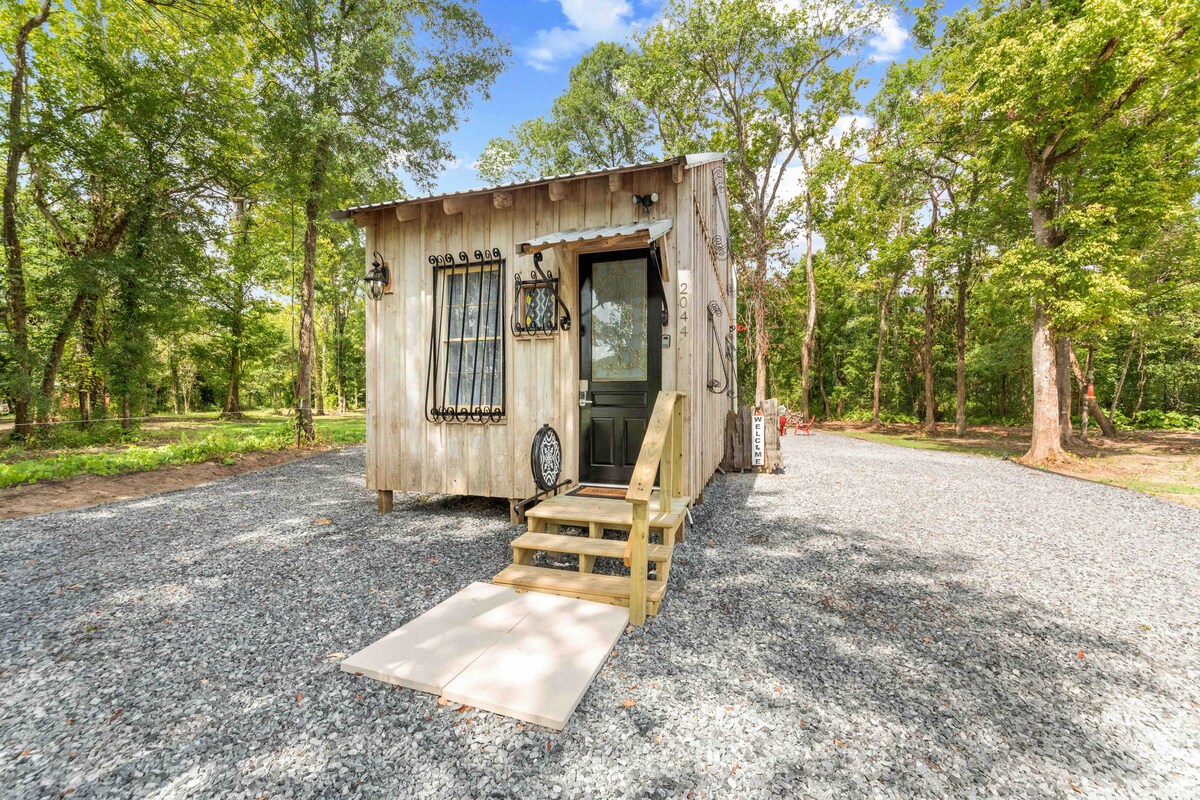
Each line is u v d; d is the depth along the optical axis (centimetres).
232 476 771
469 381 488
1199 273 1091
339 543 426
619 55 2061
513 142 2225
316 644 255
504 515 526
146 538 438
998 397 2347
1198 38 766
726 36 1641
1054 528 499
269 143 966
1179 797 160
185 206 1114
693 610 301
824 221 2086
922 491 689
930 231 1653
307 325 1077
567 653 240
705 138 1961
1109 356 1537
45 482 620
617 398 449
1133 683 230
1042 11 928
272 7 926
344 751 178
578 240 383
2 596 312
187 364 2219
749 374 2236
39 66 989
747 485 737
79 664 235
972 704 212
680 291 428
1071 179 992
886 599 322
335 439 1225
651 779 166
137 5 990
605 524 343
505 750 180
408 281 504
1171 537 470
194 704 205
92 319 1091
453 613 284
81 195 1034
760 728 193
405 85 1031
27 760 171
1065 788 164
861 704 210
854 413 2612
